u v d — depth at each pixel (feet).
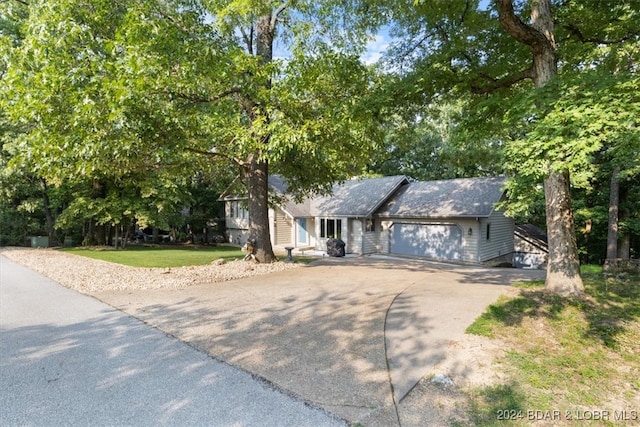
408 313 20.74
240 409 11.32
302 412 11.23
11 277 31.86
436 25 26.61
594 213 57.21
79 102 24.12
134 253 55.31
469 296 23.86
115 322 19.53
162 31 25.84
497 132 29.60
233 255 53.16
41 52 23.29
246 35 37.47
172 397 11.98
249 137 29.63
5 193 60.03
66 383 12.83
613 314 18.60
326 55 31.35
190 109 31.04
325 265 41.63
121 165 32.68
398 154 93.81
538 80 21.63
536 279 29.45
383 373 13.89
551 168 15.31
